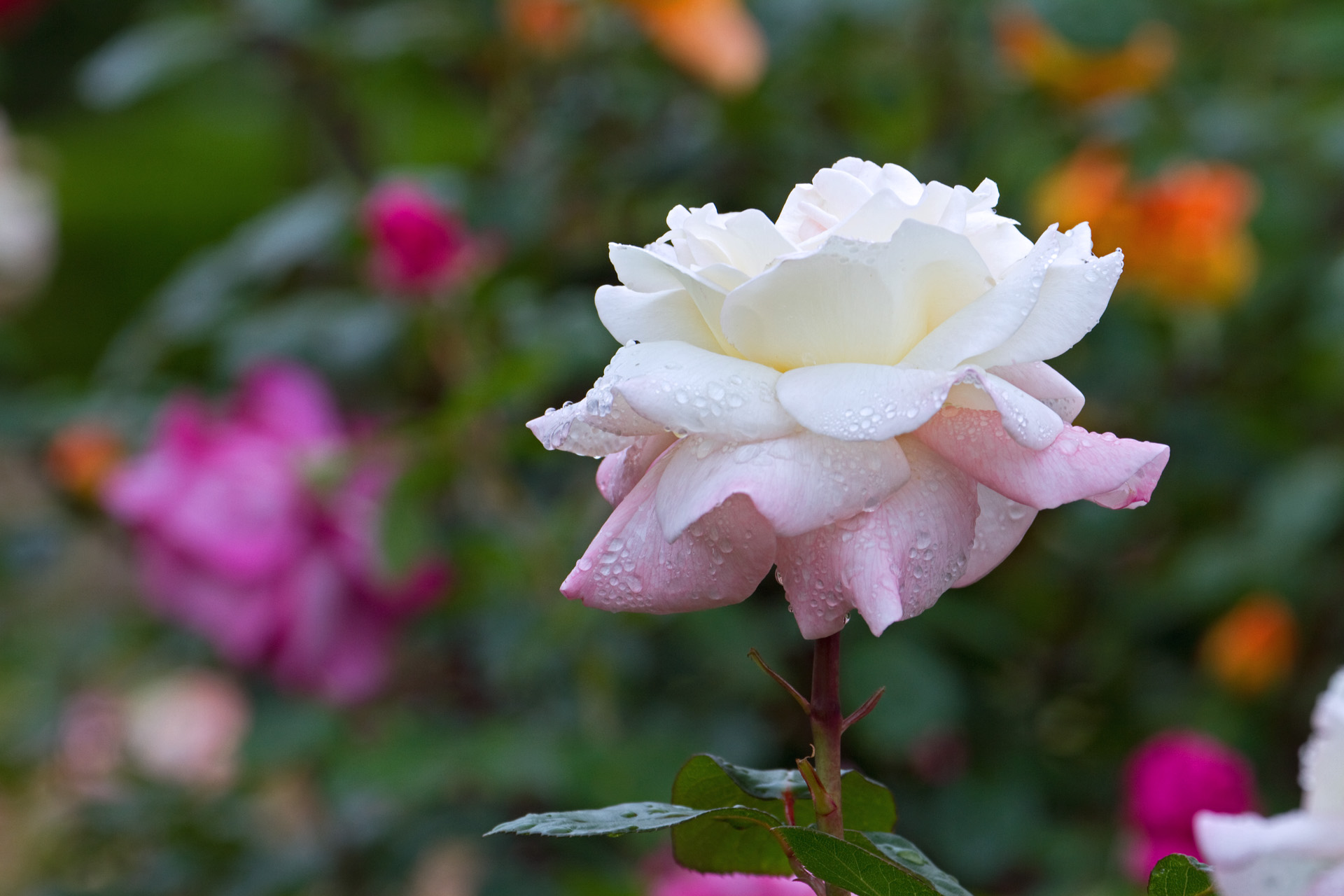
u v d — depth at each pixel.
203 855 1.45
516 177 1.40
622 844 1.19
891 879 0.65
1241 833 0.60
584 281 1.45
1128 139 1.36
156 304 1.63
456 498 1.32
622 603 0.66
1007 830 1.29
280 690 1.40
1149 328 1.45
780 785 0.70
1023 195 1.40
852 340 0.65
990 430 0.65
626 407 0.66
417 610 1.33
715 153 1.41
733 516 0.65
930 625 1.31
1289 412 1.58
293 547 1.29
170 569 1.32
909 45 1.41
